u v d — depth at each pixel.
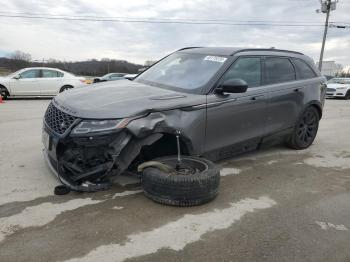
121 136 3.94
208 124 4.73
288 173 5.41
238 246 3.30
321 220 3.91
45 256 3.00
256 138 5.54
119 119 3.94
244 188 4.71
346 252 3.31
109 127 3.89
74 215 3.71
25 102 15.16
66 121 4.05
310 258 3.18
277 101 5.77
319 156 6.45
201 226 3.62
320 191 4.76
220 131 4.92
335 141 7.86
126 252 3.11
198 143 4.66
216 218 3.81
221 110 4.86
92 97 4.42
